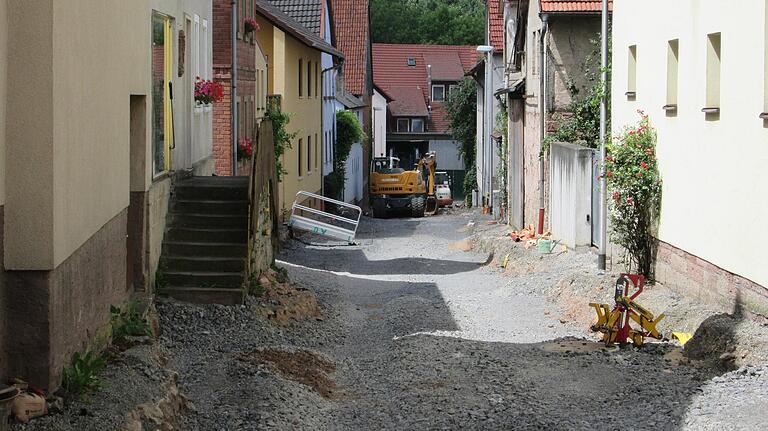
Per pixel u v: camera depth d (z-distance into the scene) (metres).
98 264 10.84
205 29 21.36
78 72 9.52
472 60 91.25
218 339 14.52
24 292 8.66
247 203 17.45
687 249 16.42
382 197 55.16
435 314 18.48
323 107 47.81
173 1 17.11
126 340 11.77
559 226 26.28
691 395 11.08
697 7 15.80
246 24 29.17
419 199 55.44
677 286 17.00
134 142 14.66
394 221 48.69
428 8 113.31
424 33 105.56
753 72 13.45
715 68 15.34
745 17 13.73
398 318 18.03
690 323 14.76
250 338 14.84
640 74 19.25
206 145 21.55
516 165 34.84
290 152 39.31
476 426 10.41
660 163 18.00
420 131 85.44
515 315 18.31
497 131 41.44
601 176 20.27
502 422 10.52
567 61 27.56
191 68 19.39
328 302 19.44
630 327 14.79
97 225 10.56
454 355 13.99
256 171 17.77
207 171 21.67
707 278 15.47
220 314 15.58
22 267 8.59
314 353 14.09
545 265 23.41
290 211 38.50
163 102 16.61
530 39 31.47
